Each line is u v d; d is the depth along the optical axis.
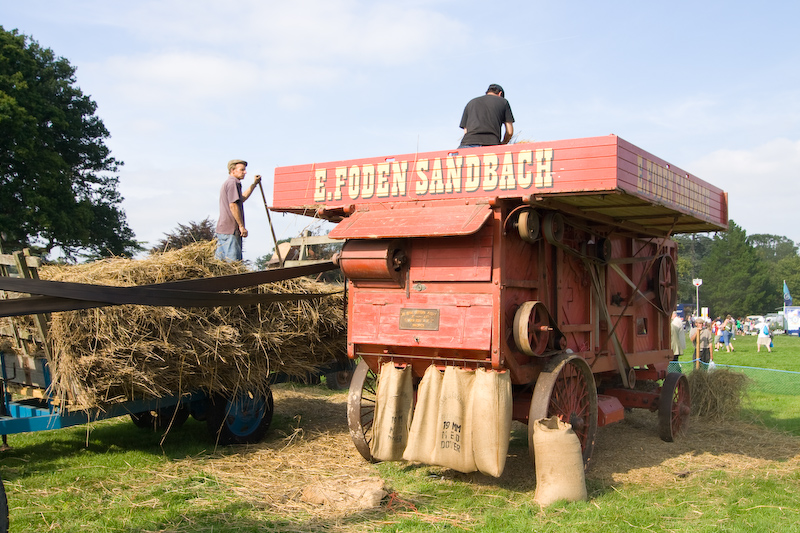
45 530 4.12
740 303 77.69
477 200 5.21
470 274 5.10
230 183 7.80
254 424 6.98
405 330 5.35
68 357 5.41
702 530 4.19
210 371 6.31
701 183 6.61
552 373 5.29
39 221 26.91
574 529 4.19
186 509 4.57
